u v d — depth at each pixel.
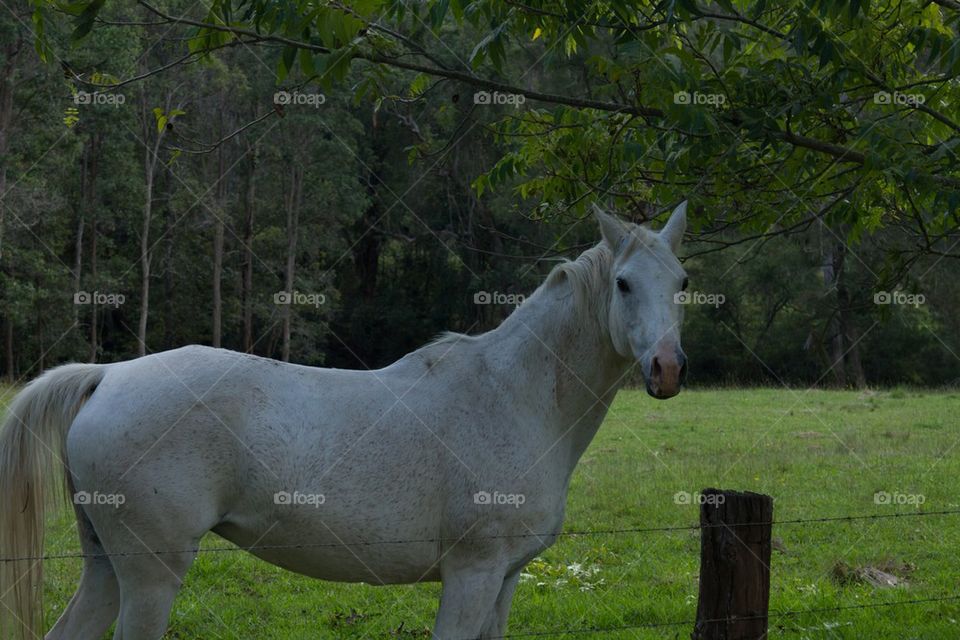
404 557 3.85
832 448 12.76
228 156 31.67
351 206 33.31
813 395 21.33
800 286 23.67
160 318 33.12
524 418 3.98
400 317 36.19
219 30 4.23
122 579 3.65
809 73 4.56
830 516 8.82
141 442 3.61
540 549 4.04
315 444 3.76
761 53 4.85
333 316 36.69
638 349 3.72
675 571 7.04
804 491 9.97
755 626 3.63
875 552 7.61
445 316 35.56
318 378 3.93
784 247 22.42
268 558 3.88
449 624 3.85
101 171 29.53
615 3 4.13
